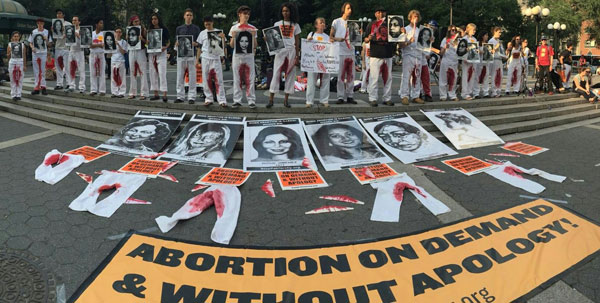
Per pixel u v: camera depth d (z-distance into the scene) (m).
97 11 36.31
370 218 4.13
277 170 5.44
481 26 32.12
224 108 7.39
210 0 29.09
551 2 34.25
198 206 4.24
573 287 3.04
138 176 5.09
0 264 3.19
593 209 4.35
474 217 4.12
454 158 6.11
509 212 4.24
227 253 3.40
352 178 5.24
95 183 4.82
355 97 9.53
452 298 2.92
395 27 7.45
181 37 7.61
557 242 3.63
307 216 4.17
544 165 5.91
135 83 8.24
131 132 6.63
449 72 8.78
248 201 4.53
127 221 4.00
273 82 7.30
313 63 7.30
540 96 10.67
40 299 2.80
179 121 6.89
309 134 6.41
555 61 13.39
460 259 3.37
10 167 5.45
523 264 3.31
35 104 8.94
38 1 40.44
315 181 5.10
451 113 7.73
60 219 4.00
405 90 8.13
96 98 8.67
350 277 3.12
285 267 3.23
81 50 8.91
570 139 7.50
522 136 7.61
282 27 7.07
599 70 13.86
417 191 4.77
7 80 13.24
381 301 2.87
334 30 7.41
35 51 9.27
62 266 3.21
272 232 3.83
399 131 6.79
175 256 3.34
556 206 4.38
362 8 31.06
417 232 3.80
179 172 5.36
